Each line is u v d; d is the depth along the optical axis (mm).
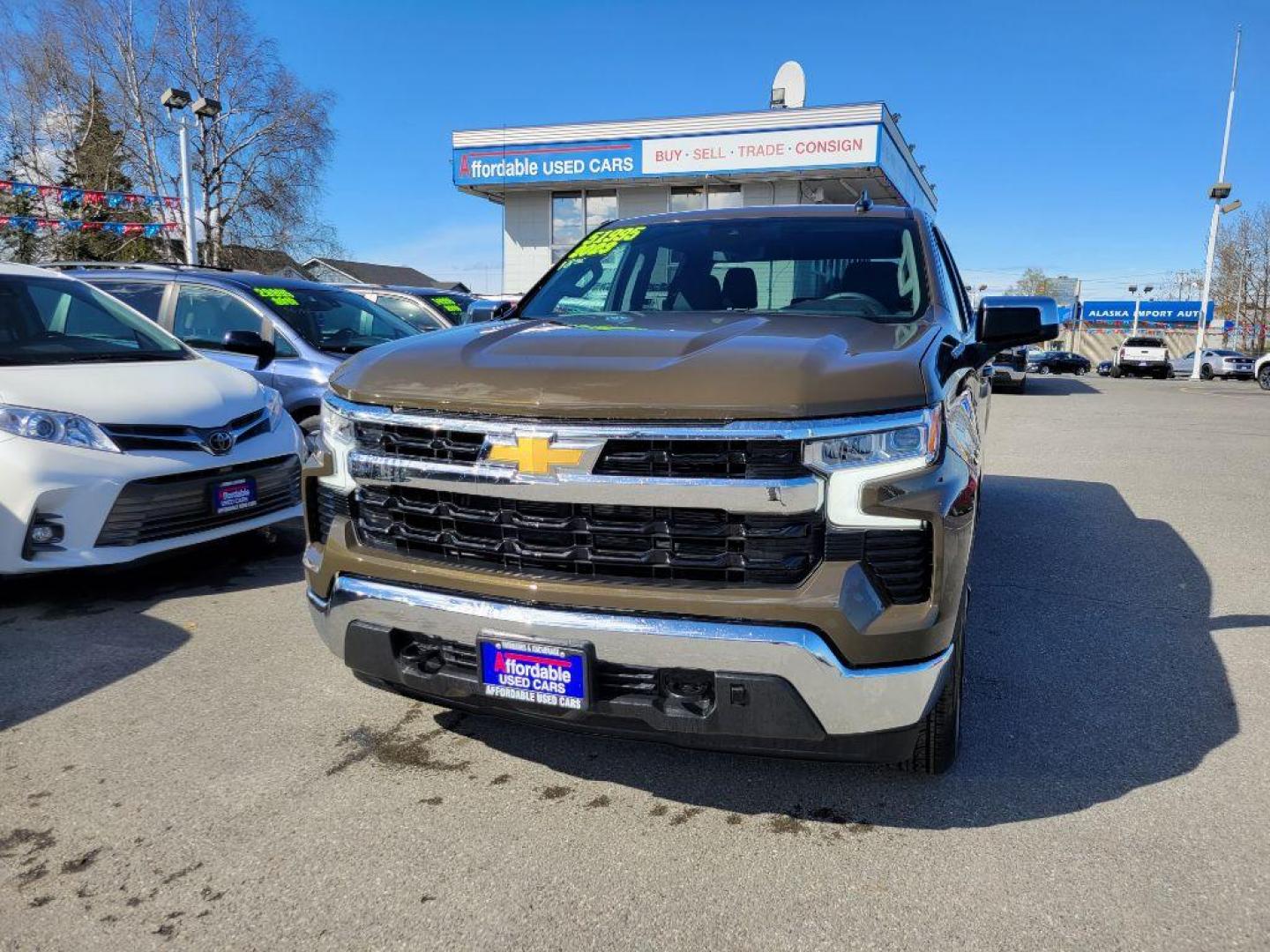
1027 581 5012
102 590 4633
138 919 2172
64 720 3189
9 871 2352
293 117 36375
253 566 5105
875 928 2145
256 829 2541
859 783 2816
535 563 2367
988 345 3355
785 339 2584
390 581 2541
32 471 4059
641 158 22281
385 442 2551
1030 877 2338
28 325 4961
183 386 4805
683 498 2205
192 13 34500
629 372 2324
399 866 2379
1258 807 2684
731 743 2293
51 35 33750
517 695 2373
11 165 34406
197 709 3293
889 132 21797
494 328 3047
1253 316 62156
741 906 2227
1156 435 12055
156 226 25406
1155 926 2148
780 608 2166
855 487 2176
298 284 7785
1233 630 4230
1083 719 3271
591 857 2428
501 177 23406
